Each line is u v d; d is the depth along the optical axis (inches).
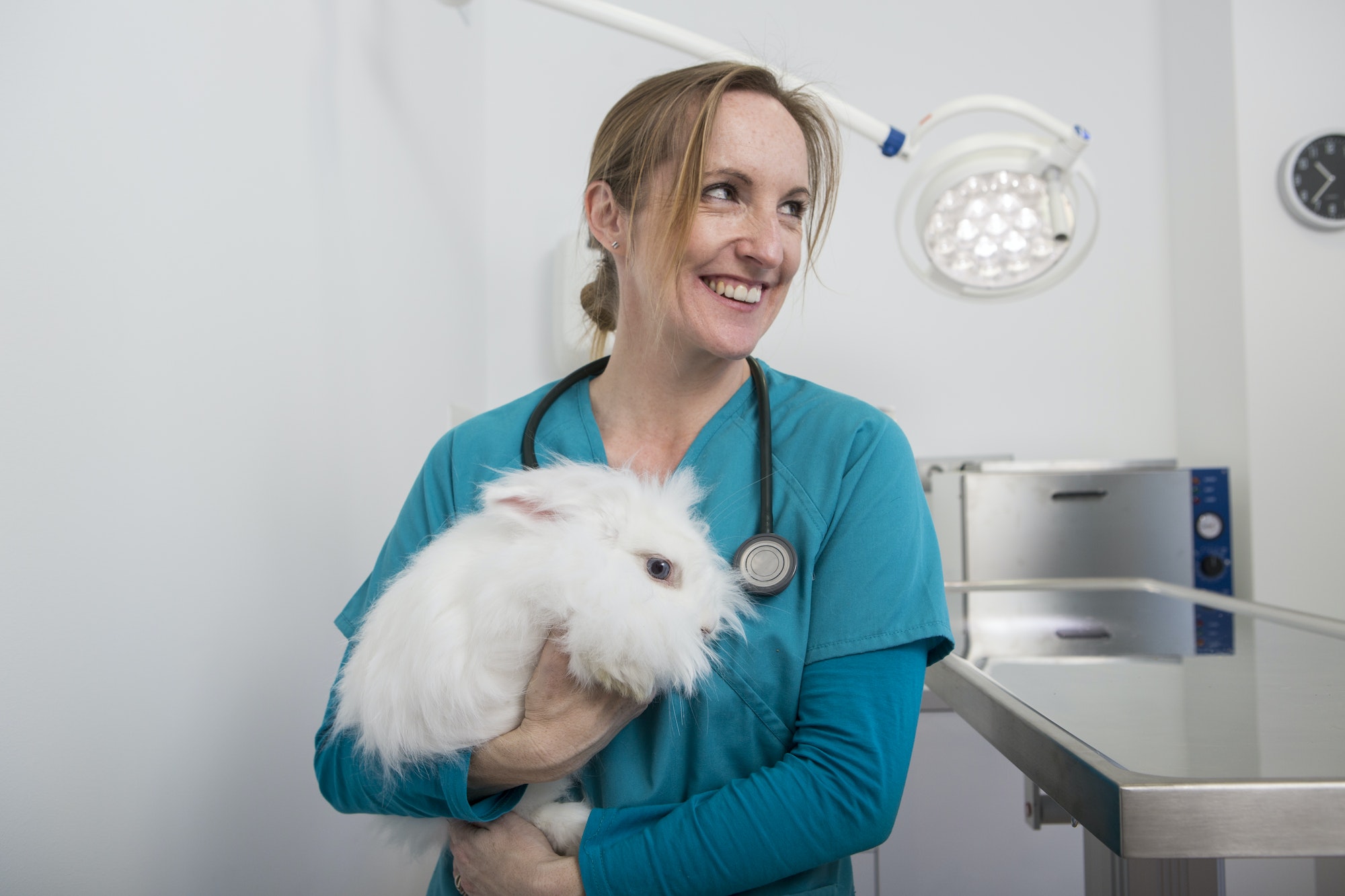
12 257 31.3
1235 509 102.5
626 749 34.2
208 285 44.4
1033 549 91.8
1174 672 40.4
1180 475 91.2
